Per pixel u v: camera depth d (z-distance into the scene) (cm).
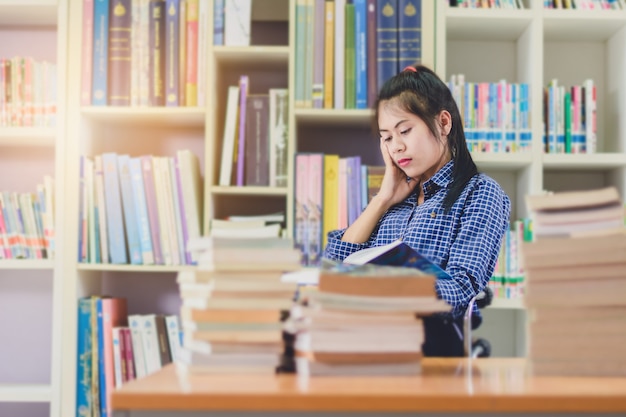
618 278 110
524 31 264
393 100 191
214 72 252
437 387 96
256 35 276
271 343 110
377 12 249
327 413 91
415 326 110
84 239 248
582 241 110
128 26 252
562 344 110
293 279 120
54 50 282
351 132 277
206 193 245
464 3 253
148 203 248
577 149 248
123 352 244
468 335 149
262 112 248
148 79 251
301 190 244
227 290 109
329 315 107
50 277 279
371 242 202
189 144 280
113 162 249
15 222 250
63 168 249
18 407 278
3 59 254
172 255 246
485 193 182
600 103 278
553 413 90
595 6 255
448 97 194
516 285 244
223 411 91
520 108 248
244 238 110
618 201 110
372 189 243
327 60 248
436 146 190
